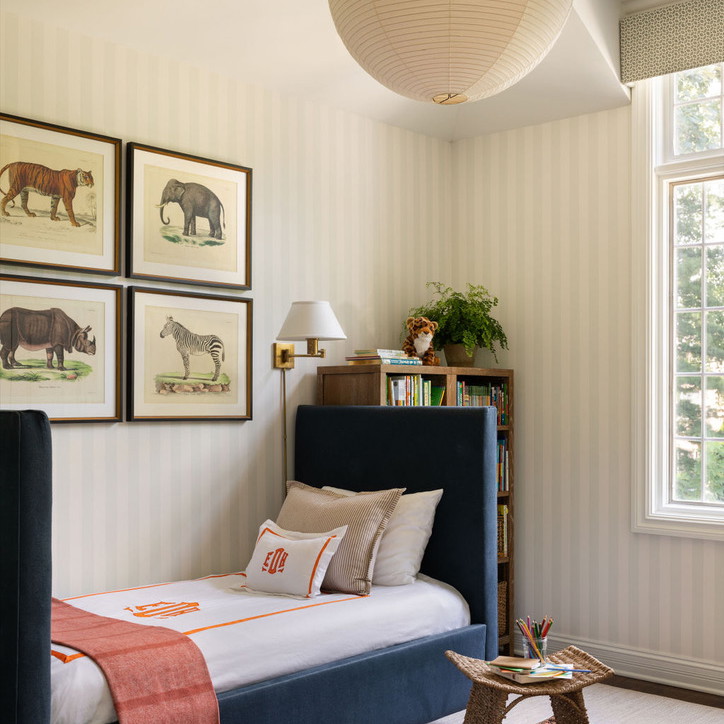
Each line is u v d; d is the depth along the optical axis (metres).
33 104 3.26
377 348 4.54
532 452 4.57
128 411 3.48
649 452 4.14
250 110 3.99
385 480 3.77
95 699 2.28
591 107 4.38
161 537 3.59
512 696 3.87
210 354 3.78
